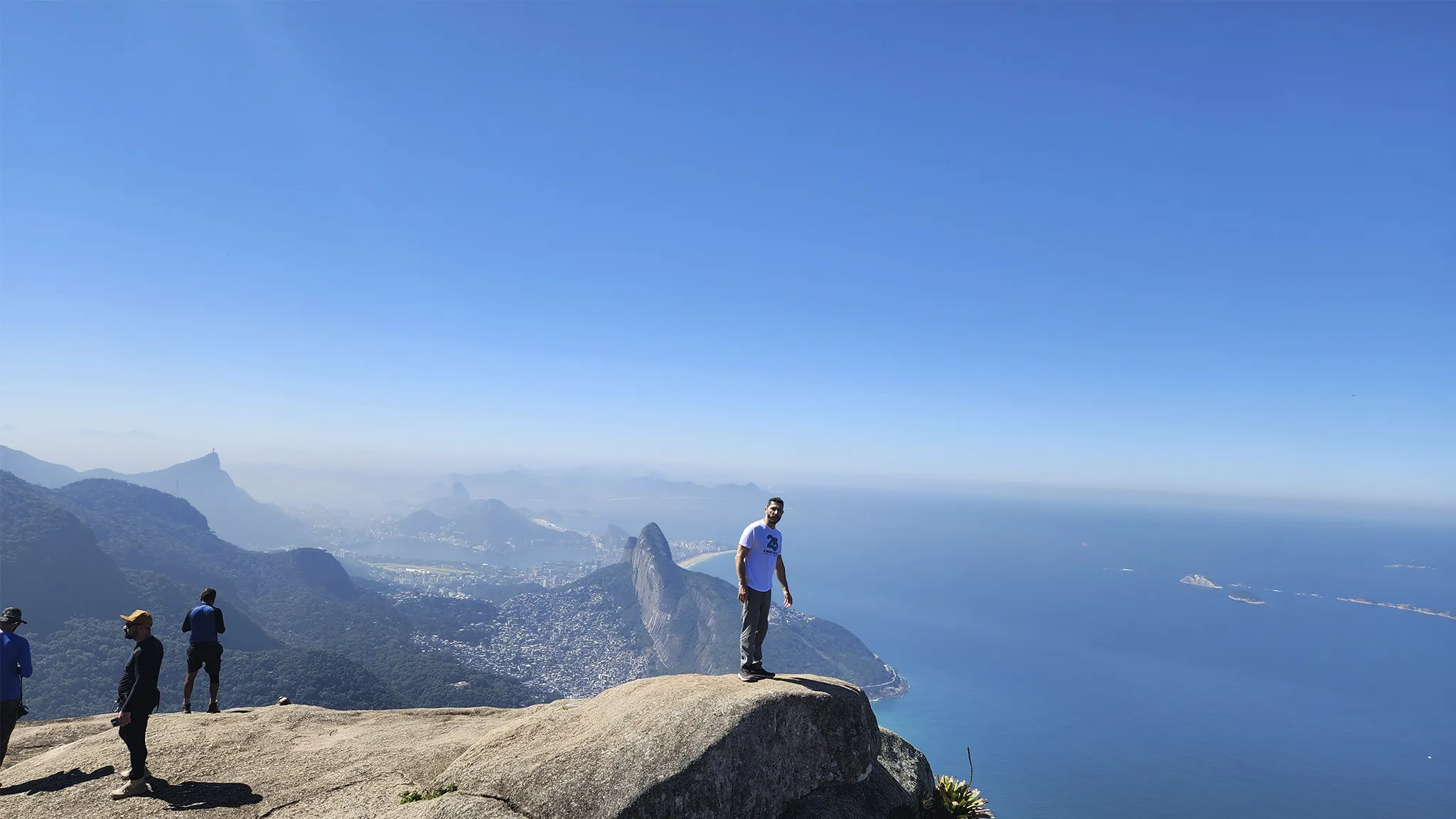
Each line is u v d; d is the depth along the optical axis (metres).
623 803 7.91
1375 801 142.88
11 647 10.49
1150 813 132.62
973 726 182.00
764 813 8.85
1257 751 172.12
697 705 9.38
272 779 9.83
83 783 9.64
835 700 10.38
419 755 10.46
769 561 11.09
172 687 125.06
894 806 10.55
